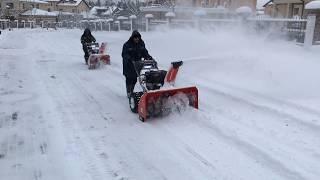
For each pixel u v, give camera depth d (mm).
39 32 42875
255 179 4113
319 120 5965
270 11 34906
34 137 5461
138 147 5059
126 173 4309
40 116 6496
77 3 99188
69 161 4629
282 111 6496
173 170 4359
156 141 5270
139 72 6605
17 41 25859
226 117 6297
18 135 5547
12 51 17906
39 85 9203
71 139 5371
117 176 4238
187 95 6504
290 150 4867
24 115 6559
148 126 5922
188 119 6172
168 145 5113
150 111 6238
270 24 15820
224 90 8320
